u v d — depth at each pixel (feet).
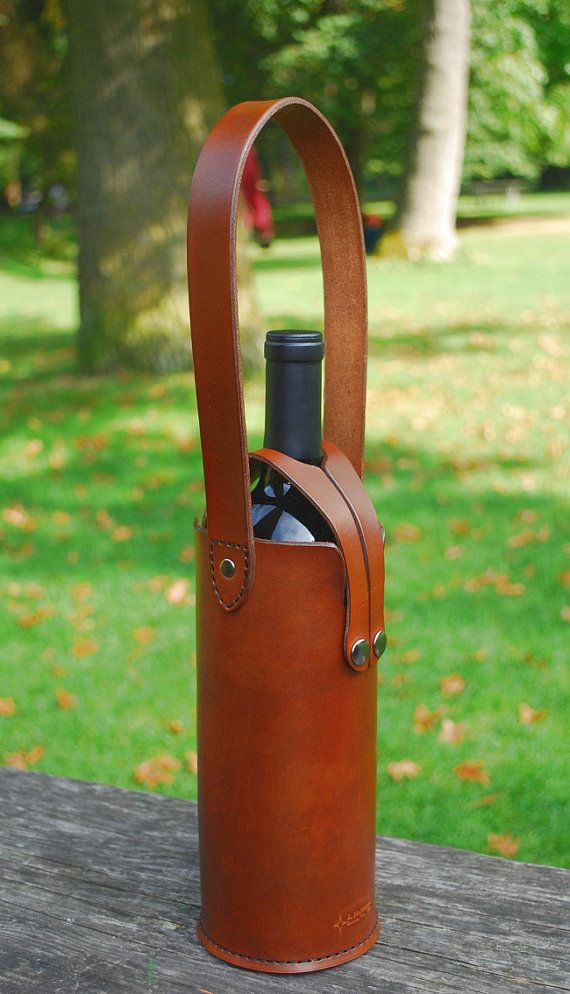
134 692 12.45
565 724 11.50
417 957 4.17
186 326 28.07
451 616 14.07
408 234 56.80
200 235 3.52
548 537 16.92
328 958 4.13
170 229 27.58
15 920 4.37
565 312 38.37
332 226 4.23
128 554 16.87
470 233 74.95
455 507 18.53
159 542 17.38
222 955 4.16
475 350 32.30
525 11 72.69
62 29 54.60
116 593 15.31
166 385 26.96
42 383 28.43
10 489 20.66
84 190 27.81
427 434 23.50
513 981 4.02
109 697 12.35
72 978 4.03
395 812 9.99
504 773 10.64
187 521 18.39
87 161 27.53
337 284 4.32
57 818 5.17
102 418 24.82
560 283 46.16
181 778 10.69
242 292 27.96
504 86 73.72
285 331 4.09
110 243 27.71
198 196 3.52
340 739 4.03
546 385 27.43
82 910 4.45
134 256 27.71
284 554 3.84
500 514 18.11
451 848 4.99
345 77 73.82
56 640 13.89
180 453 22.41
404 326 37.09
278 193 137.49
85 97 26.89
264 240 44.37
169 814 5.21
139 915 4.42
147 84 26.48
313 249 70.28
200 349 3.63
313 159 4.07
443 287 46.60
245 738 4.00
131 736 11.51
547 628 13.66
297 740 3.97
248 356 27.96
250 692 3.96
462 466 21.07
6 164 85.81
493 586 15.02
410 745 11.15
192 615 14.48
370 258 57.57
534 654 13.01
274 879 4.05
